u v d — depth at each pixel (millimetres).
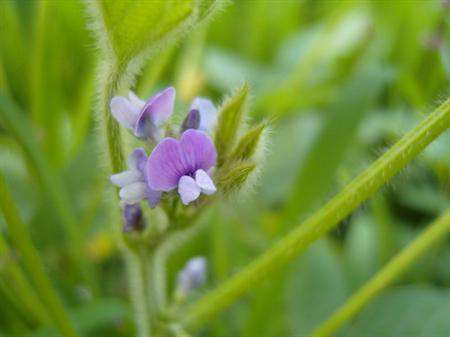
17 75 193
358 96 142
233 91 93
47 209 146
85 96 166
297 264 135
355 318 121
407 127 175
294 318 131
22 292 126
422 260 154
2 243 122
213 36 242
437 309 118
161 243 100
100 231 158
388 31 229
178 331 104
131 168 89
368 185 94
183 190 86
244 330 132
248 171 90
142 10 83
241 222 164
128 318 129
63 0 193
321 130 140
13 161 167
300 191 138
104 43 86
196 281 115
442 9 170
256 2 238
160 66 161
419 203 171
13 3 201
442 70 186
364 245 157
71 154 166
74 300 134
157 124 90
